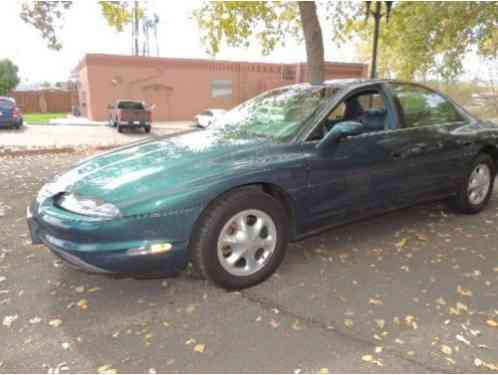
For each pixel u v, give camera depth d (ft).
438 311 8.57
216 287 9.46
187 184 8.38
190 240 8.76
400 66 46.60
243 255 9.27
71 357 7.12
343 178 10.61
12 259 10.97
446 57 40.22
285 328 7.95
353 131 9.83
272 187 9.66
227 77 90.68
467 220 14.37
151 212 7.98
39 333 7.79
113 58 78.95
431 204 16.16
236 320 8.21
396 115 12.07
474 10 35.68
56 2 27.71
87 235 7.88
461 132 13.62
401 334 7.77
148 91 83.87
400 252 11.59
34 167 23.99
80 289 9.45
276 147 9.87
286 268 10.52
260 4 29.96
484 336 7.73
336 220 10.94
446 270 10.48
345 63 95.81
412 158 12.11
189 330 7.89
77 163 10.77
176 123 81.00
